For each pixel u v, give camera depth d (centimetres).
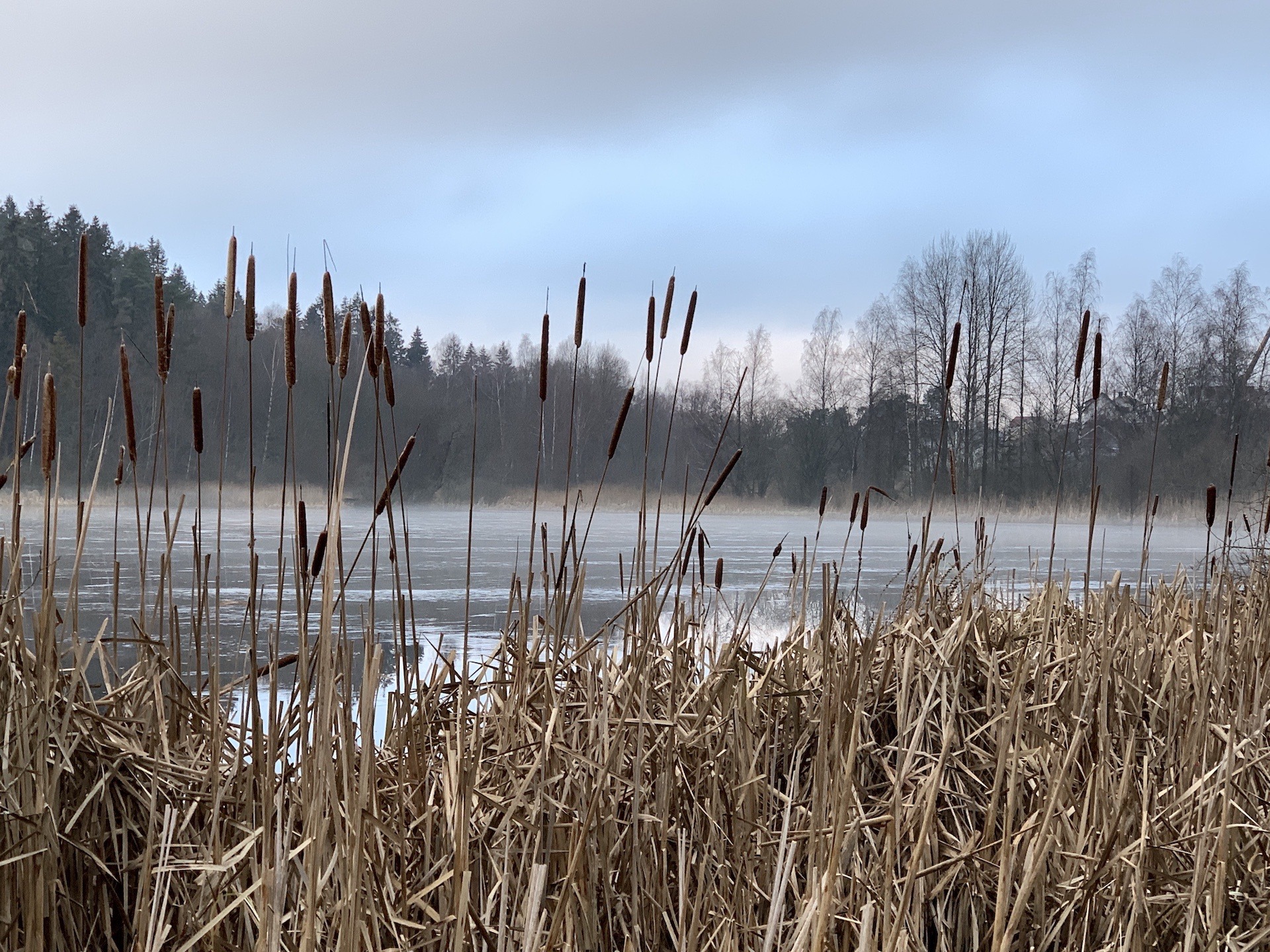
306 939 244
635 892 317
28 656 319
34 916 270
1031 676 457
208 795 324
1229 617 470
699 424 6556
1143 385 5731
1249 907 358
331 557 241
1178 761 426
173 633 393
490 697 395
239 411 3844
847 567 1945
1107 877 341
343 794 284
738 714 383
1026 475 5959
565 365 6216
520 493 5569
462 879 258
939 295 6544
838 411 6925
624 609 361
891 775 364
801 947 262
